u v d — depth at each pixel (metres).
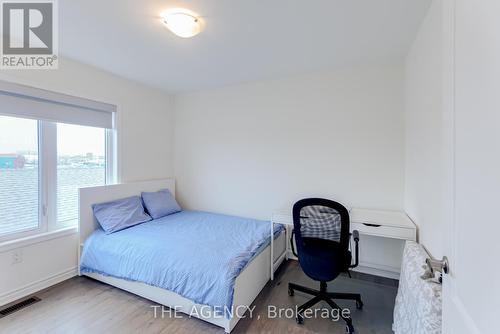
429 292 1.23
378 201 2.60
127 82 3.08
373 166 2.61
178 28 1.78
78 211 2.49
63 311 1.93
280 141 3.06
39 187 2.34
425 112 1.76
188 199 3.74
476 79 0.62
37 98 2.24
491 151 0.55
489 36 0.56
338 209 1.94
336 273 1.83
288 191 3.04
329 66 2.66
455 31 0.76
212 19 1.78
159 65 2.65
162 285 1.89
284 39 2.07
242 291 1.86
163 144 3.64
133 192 3.10
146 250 2.09
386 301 2.12
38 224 2.33
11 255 2.05
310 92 2.88
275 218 2.57
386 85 2.54
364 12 1.69
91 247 2.35
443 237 0.86
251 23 1.83
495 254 0.53
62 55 2.39
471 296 0.64
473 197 0.64
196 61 2.54
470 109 0.66
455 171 0.76
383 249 2.60
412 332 1.36
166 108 3.69
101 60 2.51
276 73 2.88
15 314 1.89
